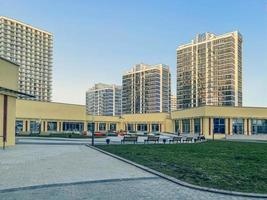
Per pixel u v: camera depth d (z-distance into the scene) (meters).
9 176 11.01
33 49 108.62
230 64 95.81
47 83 112.12
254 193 8.62
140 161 15.86
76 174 11.61
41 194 8.34
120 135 57.91
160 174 11.55
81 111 78.81
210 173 12.04
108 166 14.12
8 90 25.72
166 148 26.33
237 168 13.60
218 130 61.22
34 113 67.19
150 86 117.38
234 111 62.09
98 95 139.12
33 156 18.23
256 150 24.94
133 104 122.75
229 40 96.56
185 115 70.56
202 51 102.31
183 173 11.93
